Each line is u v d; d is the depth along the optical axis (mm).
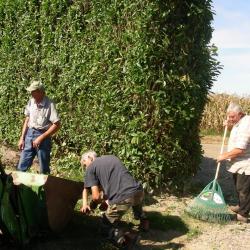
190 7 6242
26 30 8039
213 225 5555
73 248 4656
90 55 6828
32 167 7312
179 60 6246
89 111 6930
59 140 7570
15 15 8328
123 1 6289
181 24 6246
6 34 8547
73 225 5184
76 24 7043
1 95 8805
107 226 4605
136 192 4578
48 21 7566
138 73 6176
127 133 6391
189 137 6758
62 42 7320
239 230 5387
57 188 4633
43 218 4648
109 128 6566
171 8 6113
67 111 7336
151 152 6340
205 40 6680
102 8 6598
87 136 7004
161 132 6352
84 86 6957
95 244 4777
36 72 7945
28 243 4527
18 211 4359
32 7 7902
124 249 4586
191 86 6352
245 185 5566
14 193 4348
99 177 4629
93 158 4836
